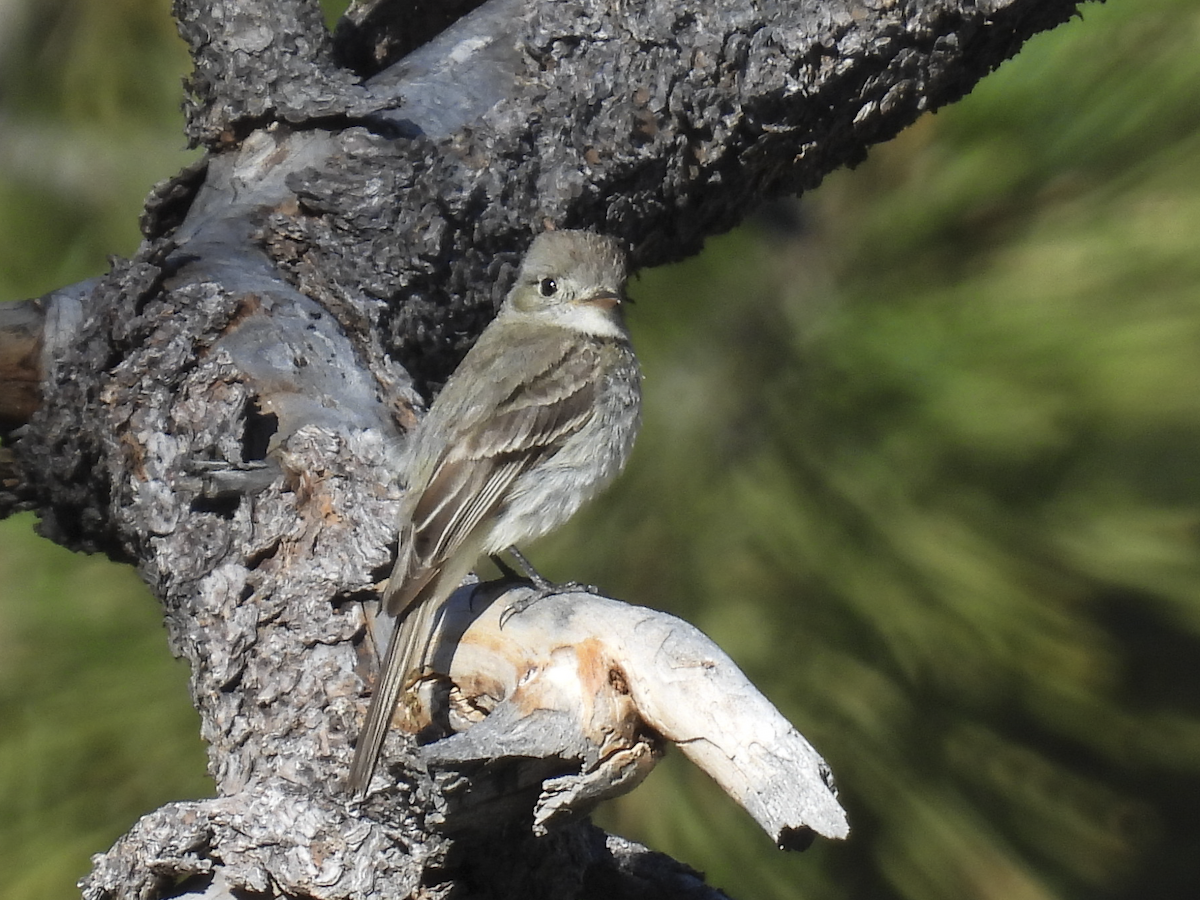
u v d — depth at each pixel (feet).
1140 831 35.35
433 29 34.22
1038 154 31.14
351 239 29.35
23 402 27.63
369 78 33.19
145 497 25.85
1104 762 35.37
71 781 30.04
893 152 33.09
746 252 33.06
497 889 23.81
